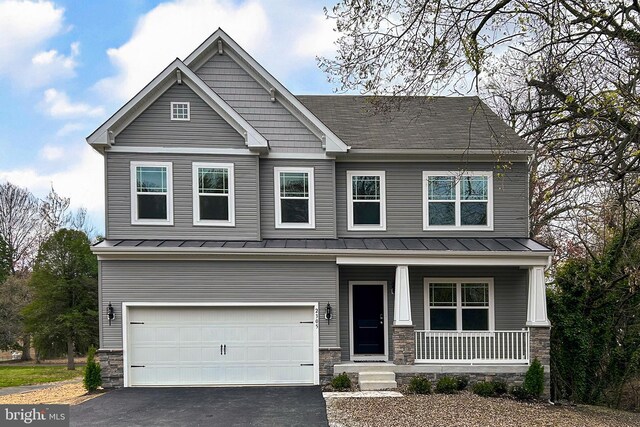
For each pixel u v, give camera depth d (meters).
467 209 15.36
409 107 17.75
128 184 14.05
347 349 14.66
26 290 30.86
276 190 14.78
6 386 18.22
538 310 13.54
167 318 13.47
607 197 13.59
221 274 13.49
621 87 9.84
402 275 13.55
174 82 14.23
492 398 12.49
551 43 10.02
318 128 14.81
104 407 11.00
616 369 15.70
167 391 12.70
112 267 13.30
